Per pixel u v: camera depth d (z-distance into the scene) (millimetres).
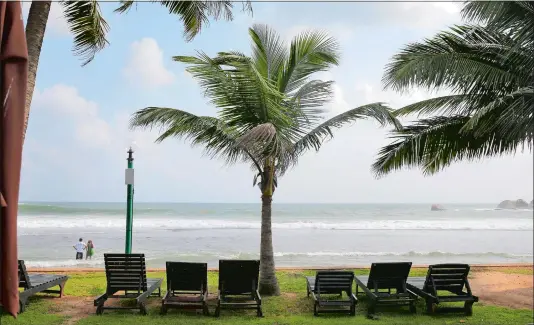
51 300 8539
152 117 8719
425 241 33656
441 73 8180
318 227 47062
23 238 32500
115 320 7219
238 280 8016
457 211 101562
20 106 2846
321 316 7715
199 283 7883
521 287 10367
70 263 17891
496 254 22125
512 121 7391
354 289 10156
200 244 29812
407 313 7949
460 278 7977
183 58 8195
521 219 69188
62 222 46344
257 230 41812
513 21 7535
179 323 7102
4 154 2736
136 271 7820
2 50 2846
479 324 7238
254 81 8164
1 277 2684
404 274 8102
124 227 43438
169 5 8820
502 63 8273
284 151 8234
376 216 73188
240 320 7383
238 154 9102
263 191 9320
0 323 6832
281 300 8781
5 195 2715
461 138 9414
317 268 12797
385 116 8469
